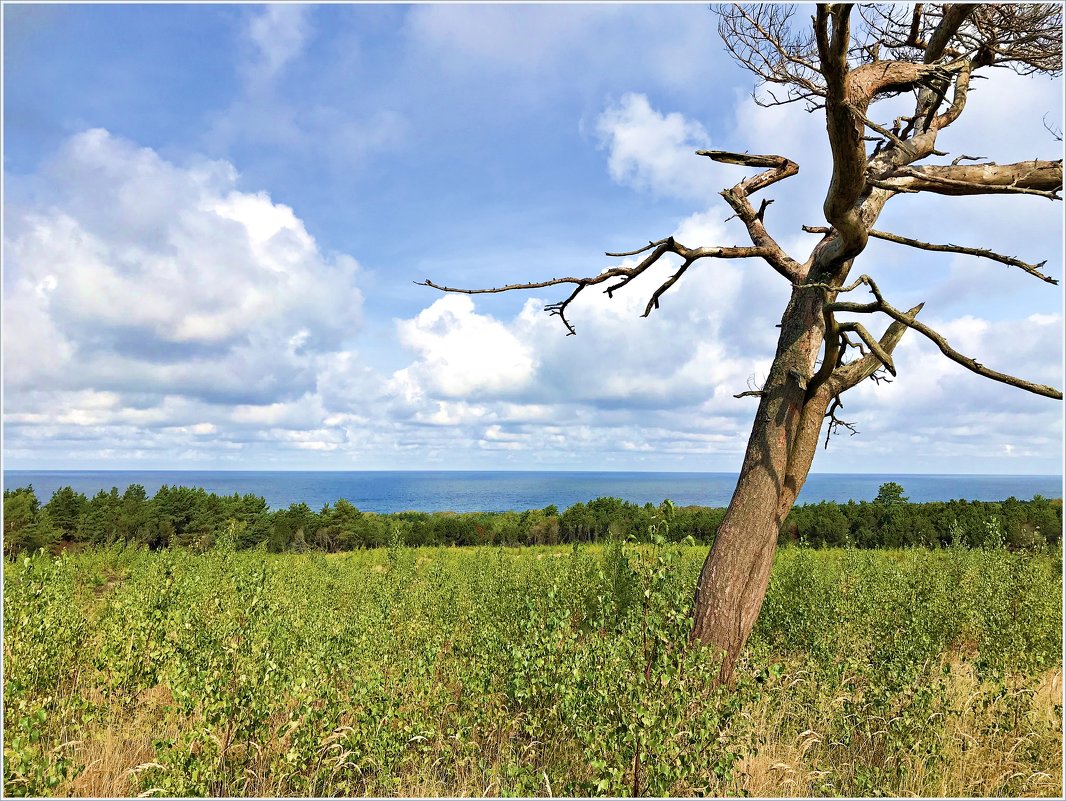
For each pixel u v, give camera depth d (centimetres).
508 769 411
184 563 958
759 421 638
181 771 391
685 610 396
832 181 544
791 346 644
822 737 517
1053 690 656
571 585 812
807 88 718
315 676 496
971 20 675
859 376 661
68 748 477
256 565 909
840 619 808
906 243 583
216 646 505
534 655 469
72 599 734
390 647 654
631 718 359
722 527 611
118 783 439
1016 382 496
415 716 488
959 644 859
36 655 551
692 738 373
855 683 600
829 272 646
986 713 534
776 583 935
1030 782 463
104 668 563
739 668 546
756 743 468
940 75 597
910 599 842
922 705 496
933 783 457
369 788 443
